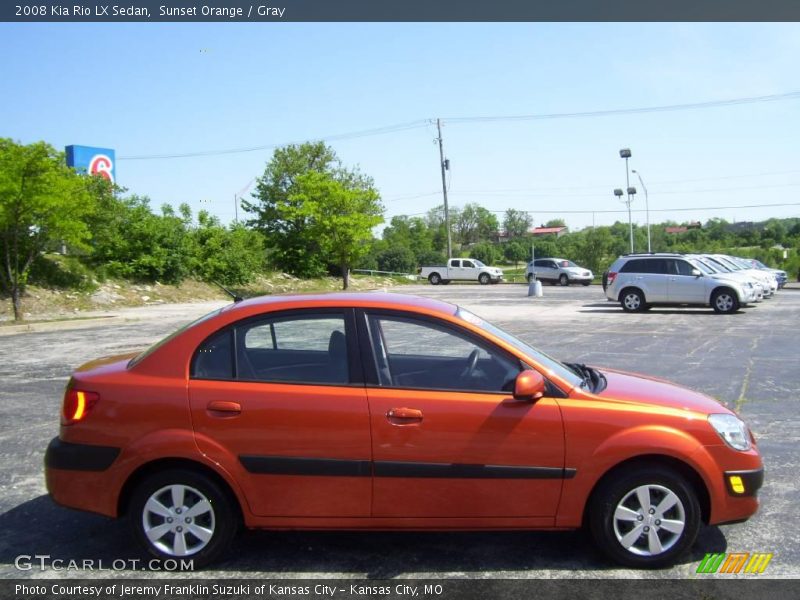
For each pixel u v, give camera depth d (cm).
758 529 438
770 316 1848
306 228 3716
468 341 399
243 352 398
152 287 2820
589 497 385
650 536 382
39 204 1862
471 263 4488
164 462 388
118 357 461
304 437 378
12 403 830
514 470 376
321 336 400
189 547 388
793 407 768
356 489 379
